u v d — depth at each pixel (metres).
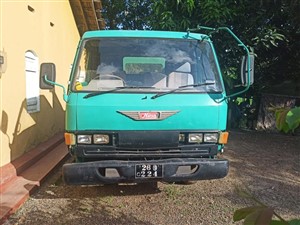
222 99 4.25
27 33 6.37
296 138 10.13
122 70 4.38
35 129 6.95
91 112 3.96
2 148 5.09
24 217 3.97
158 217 4.02
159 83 4.29
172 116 4.04
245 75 4.32
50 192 4.88
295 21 9.30
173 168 4.02
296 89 11.82
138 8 18.83
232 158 7.16
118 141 4.00
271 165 6.61
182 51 4.57
